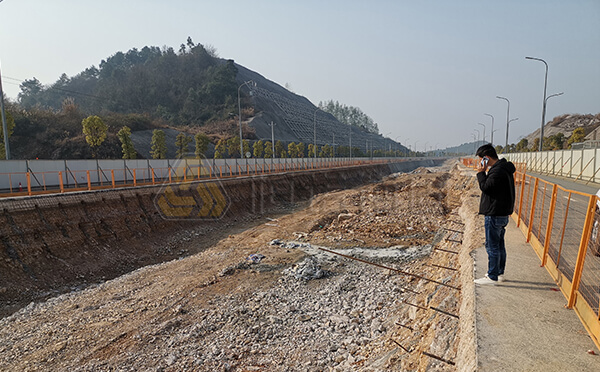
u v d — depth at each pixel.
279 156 72.81
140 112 113.19
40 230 15.21
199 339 8.70
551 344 3.68
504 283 5.32
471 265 6.51
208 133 83.44
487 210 5.02
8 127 27.91
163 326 9.34
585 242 4.14
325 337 8.58
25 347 8.65
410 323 7.64
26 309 11.37
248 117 107.44
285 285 12.00
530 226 7.54
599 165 22.92
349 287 11.59
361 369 6.58
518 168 40.06
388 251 15.13
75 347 8.55
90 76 155.75
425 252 14.43
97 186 24.25
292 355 7.85
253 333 8.90
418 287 10.20
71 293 13.03
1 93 20.88
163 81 128.88
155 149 47.72
